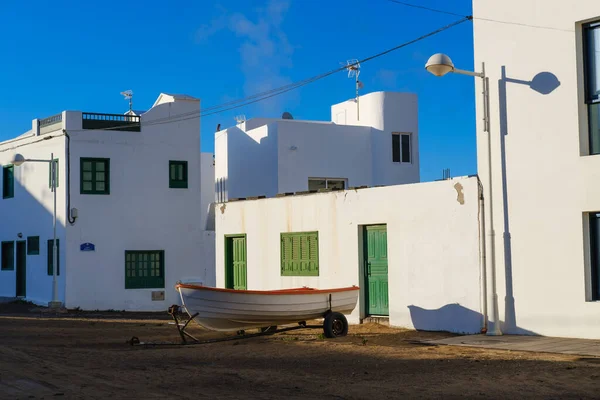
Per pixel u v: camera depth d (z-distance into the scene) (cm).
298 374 1141
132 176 3077
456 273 1605
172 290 3116
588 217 1426
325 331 1606
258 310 1542
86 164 3009
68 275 2941
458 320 1595
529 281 1488
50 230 3064
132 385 1051
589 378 1030
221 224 2238
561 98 1455
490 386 997
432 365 1189
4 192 3456
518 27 1524
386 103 3581
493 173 1552
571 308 1426
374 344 1488
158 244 3106
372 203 1791
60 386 1048
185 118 3192
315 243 1931
